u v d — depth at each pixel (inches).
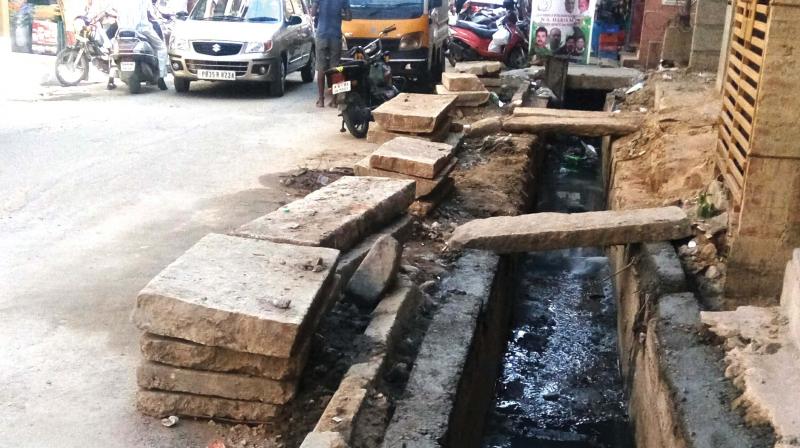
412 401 156.8
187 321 144.5
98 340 183.9
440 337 185.6
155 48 569.6
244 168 345.1
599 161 518.0
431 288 217.2
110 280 218.4
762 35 204.2
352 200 222.5
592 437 217.6
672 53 589.0
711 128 352.2
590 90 634.2
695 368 167.6
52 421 150.5
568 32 562.6
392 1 596.4
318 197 224.8
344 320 181.9
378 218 219.6
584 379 248.7
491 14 781.9
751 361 159.9
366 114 409.1
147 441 145.3
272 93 565.0
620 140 401.7
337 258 172.4
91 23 582.6
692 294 207.8
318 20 503.2
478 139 403.2
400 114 342.3
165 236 255.6
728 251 218.8
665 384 167.0
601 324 285.9
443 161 284.0
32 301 203.0
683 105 401.7
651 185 322.3
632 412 212.7
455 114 463.2
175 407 151.6
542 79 602.9
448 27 730.8
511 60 755.4
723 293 212.2
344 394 149.6
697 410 151.3
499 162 360.8
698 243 238.1
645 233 242.5
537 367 255.1
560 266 339.9
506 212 291.7
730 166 231.5
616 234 243.9
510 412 229.0
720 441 140.6
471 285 220.5
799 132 195.8
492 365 231.1
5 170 328.2
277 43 557.0
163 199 295.9
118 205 286.5
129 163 346.6
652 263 227.5
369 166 281.7
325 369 161.5
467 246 247.8
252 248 173.6
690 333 185.3
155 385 151.0
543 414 228.4
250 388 148.3
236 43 546.3
